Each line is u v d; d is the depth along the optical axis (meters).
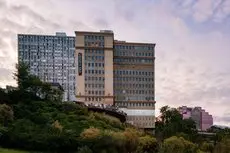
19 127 112.38
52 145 105.94
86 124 132.50
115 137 113.81
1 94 146.88
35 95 162.75
